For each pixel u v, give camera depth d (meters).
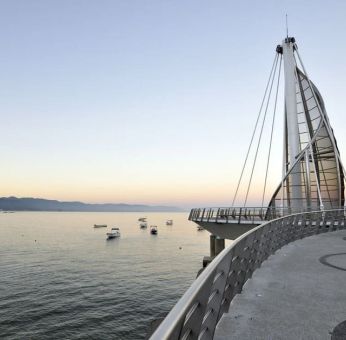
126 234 196.12
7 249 124.12
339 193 61.28
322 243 16.64
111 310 53.62
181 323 2.24
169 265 92.56
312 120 64.12
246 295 6.97
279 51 62.25
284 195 59.28
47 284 70.12
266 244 11.46
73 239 164.25
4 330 45.53
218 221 39.84
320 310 6.04
